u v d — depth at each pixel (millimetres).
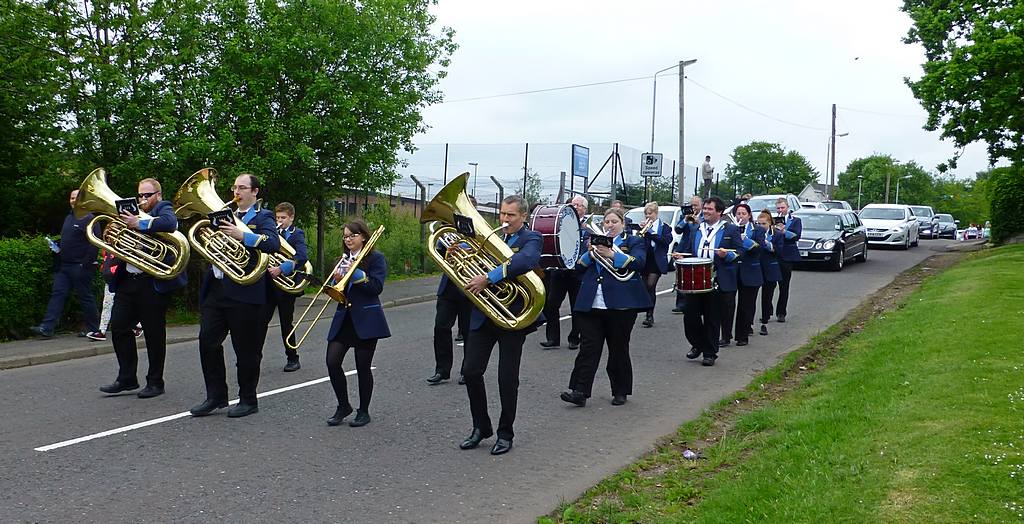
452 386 8570
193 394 8117
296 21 14961
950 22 21125
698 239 10227
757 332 12031
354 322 6883
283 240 8656
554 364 9797
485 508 5188
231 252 7137
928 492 4477
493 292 6109
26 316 11289
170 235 7660
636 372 9328
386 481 5664
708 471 5867
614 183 29141
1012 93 18781
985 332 8727
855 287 17156
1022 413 5633
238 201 7332
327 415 7371
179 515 5012
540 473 5859
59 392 8211
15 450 6250
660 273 12117
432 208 6074
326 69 15234
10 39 14141
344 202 21297
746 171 98562
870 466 5051
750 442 6391
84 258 10938
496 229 6086
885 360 8398
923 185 109062
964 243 32469
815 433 6012
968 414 5742
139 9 14062
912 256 25125
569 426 7094
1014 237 24984
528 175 26859
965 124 20469
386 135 16375
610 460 6168
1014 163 21312
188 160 13875
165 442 6492
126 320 7914
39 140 14805
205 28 14289
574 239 10359
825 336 11219
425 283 18641
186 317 13195
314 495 5379
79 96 13914
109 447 6352
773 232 12023
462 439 6680
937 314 10758
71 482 5566
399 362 9781
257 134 14727
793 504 4621
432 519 5000
